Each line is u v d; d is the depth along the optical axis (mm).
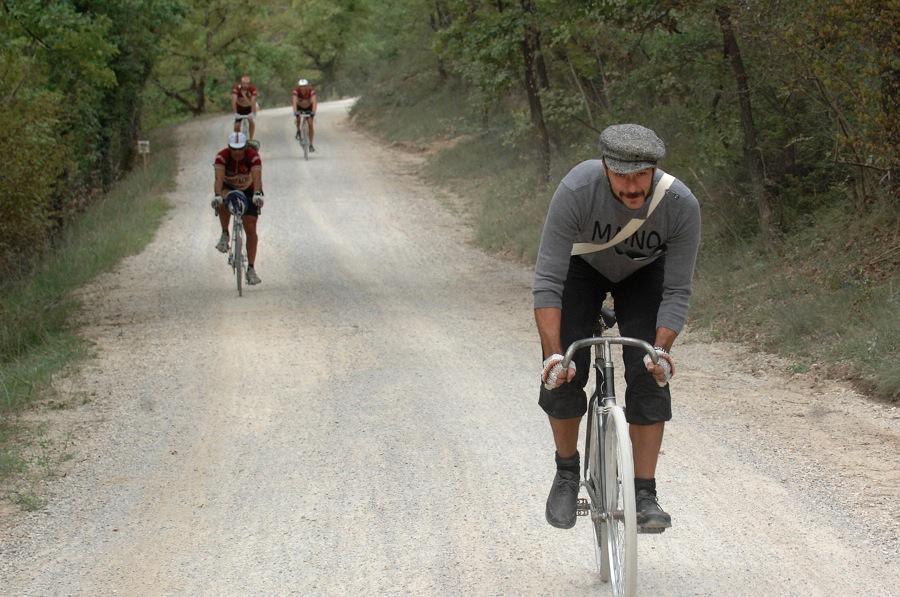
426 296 13484
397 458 6348
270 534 5125
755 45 12242
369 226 21172
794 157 13133
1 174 15867
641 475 4062
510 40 20375
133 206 23172
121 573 4672
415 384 8367
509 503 5465
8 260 16109
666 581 4387
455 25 21781
